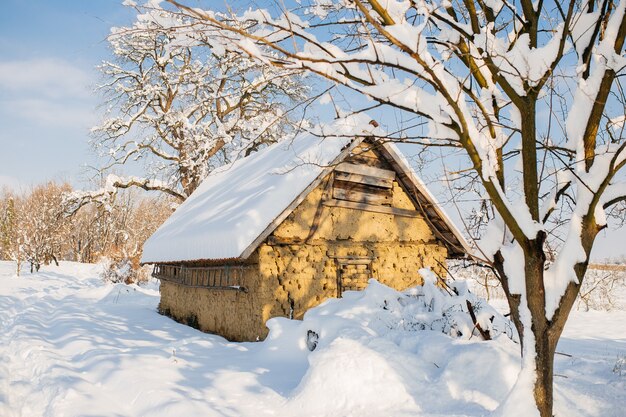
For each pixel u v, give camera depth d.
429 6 4.06
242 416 5.25
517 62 3.81
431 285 7.93
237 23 3.51
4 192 57.50
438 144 3.97
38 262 34.66
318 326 7.51
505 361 5.14
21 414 5.99
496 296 20.50
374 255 11.62
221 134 24.95
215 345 9.43
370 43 3.38
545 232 3.79
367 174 11.53
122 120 27.97
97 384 6.82
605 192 3.96
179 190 29.11
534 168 3.92
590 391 4.83
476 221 5.47
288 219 10.48
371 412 4.99
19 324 13.38
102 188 28.12
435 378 5.41
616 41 3.86
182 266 14.57
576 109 3.98
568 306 3.77
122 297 21.70
